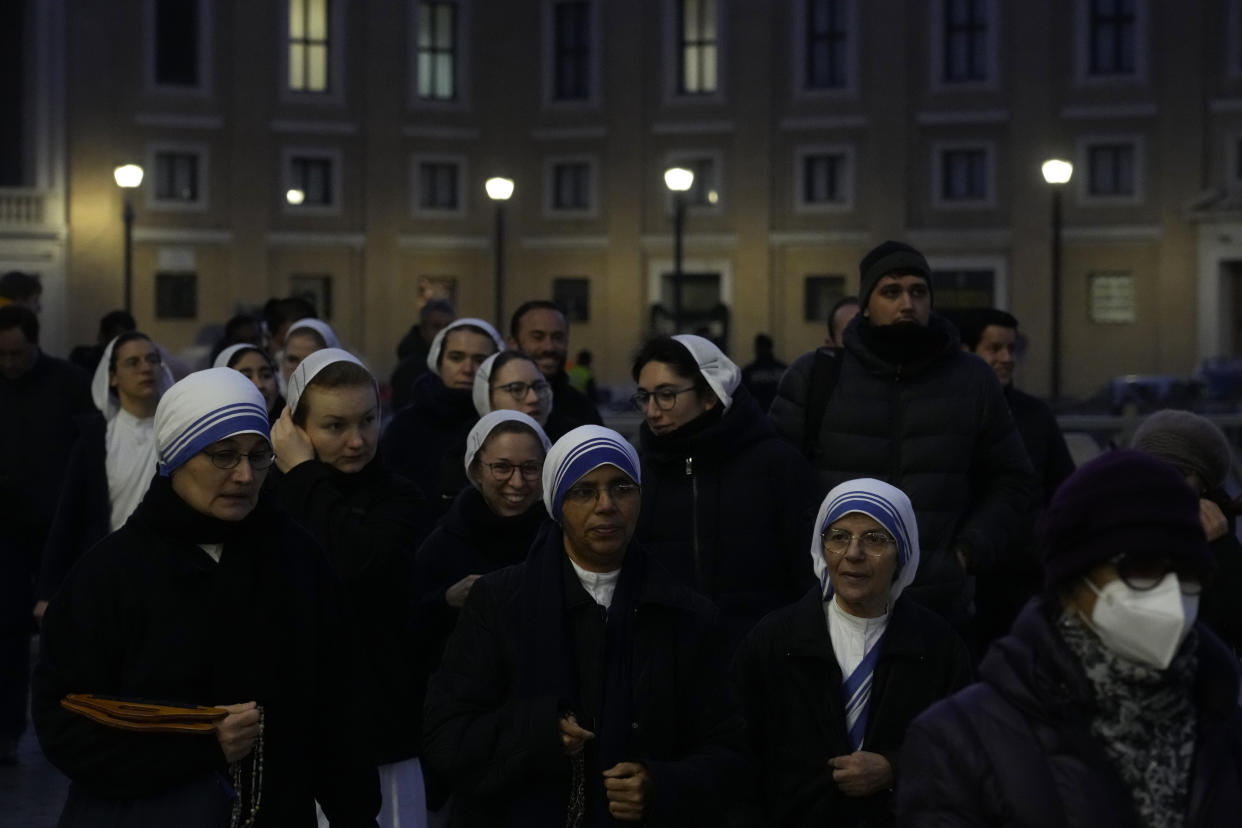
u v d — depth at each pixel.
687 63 47.84
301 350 10.20
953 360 7.30
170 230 46.34
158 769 4.40
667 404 6.66
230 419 4.55
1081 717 3.46
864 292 7.32
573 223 48.38
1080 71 45.78
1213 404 36.66
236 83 46.66
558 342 9.60
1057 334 38.25
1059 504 3.50
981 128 46.19
